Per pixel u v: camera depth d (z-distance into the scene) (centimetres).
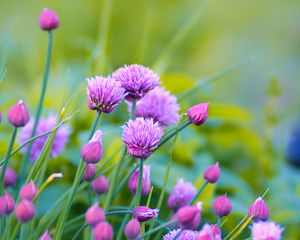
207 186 104
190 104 138
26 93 146
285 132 160
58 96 126
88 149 84
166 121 92
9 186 92
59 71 148
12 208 83
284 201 119
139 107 91
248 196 116
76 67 149
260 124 164
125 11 235
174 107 92
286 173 139
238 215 105
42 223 90
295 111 226
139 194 86
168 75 132
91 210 80
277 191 125
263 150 135
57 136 99
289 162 157
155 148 85
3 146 108
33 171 91
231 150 140
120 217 105
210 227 84
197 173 117
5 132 119
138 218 84
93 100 86
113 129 116
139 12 235
